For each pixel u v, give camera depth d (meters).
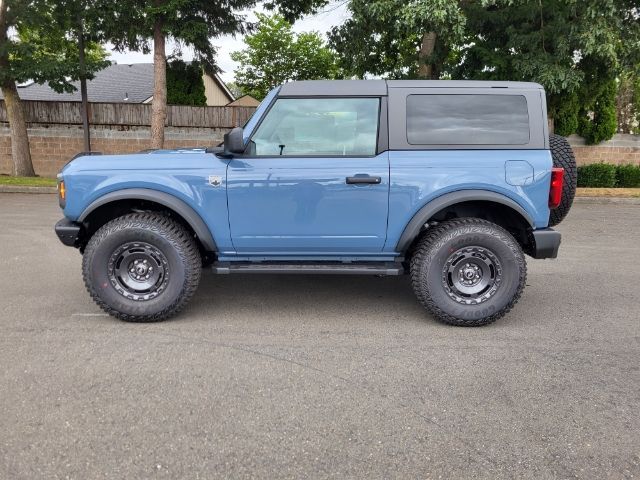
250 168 4.24
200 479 2.42
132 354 3.75
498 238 4.23
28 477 2.40
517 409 3.08
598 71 13.37
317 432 2.81
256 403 3.10
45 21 14.37
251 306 4.91
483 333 4.29
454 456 2.63
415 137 4.27
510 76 12.81
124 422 2.87
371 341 4.09
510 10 12.09
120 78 29.53
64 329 4.21
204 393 3.21
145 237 4.23
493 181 4.21
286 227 4.31
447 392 3.28
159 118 14.94
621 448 2.71
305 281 5.79
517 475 2.49
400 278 5.96
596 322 4.57
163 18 14.04
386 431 2.83
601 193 13.83
